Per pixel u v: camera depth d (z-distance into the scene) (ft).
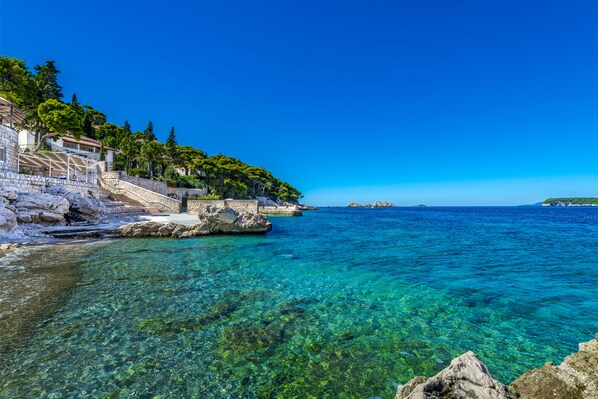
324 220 218.59
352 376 22.25
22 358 23.08
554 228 157.99
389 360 24.53
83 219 106.42
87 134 279.69
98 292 39.40
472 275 52.80
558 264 62.69
